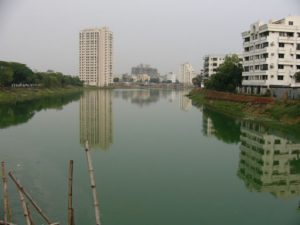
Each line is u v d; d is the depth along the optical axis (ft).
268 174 117.19
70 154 138.10
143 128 208.44
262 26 303.27
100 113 287.28
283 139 170.60
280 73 294.05
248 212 84.69
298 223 77.87
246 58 343.46
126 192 96.68
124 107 347.36
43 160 127.24
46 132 189.57
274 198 94.99
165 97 540.93
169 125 221.25
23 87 508.12
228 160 133.90
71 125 217.36
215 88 396.57
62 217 77.25
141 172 116.26
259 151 148.15
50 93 531.50
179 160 132.98
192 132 194.90
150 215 81.51
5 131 189.88
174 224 77.15
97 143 161.68
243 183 106.93
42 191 93.35
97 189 98.02
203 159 135.13
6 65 438.40
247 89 338.75
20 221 73.61
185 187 102.22
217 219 80.23
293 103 219.82
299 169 123.03
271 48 292.81
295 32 294.87
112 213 81.82
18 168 115.03
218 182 107.96
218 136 182.29
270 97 259.80
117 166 122.83
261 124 213.66
